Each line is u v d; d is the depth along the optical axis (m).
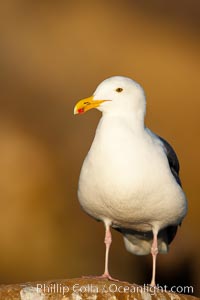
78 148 16.64
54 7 19.34
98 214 9.17
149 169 8.59
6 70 18.00
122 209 8.79
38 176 16.08
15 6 19.30
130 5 19.50
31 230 15.58
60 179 16.19
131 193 8.57
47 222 15.70
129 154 8.56
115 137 8.61
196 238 15.27
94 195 8.83
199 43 18.72
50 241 15.52
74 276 15.29
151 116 16.94
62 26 18.97
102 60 18.22
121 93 8.74
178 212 9.04
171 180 8.75
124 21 19.14
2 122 16.98
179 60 18.09
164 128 16.81
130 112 8.77
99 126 8.80
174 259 15.09
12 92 17.61
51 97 17.58
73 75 18.00
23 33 18.81
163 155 8.83
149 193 8.63
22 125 17.03
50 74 18.00
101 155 8.61
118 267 15.16
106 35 18.77
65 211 15.85
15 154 16.30
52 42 18.67
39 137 16.80
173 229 9.73
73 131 16.91
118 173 8.53
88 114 17.03
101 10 19.31
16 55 18.38
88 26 18.98
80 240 15.59
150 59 18.08
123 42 18.56
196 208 15.68
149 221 9.11
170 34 18.89
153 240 9.22
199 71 17.91
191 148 16.53
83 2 19.47
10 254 15.34
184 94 17.42
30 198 15.83
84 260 15.44
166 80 17.66
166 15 19.41
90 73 18.00
